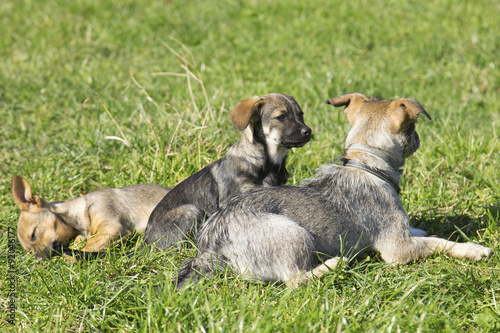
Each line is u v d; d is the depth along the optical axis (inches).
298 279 186.4
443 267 194.1
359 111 210.8
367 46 501.7
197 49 521.7
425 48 473.4
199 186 243.8
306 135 234.8
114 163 304.7
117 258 218.2
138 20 597.6
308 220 194.7
